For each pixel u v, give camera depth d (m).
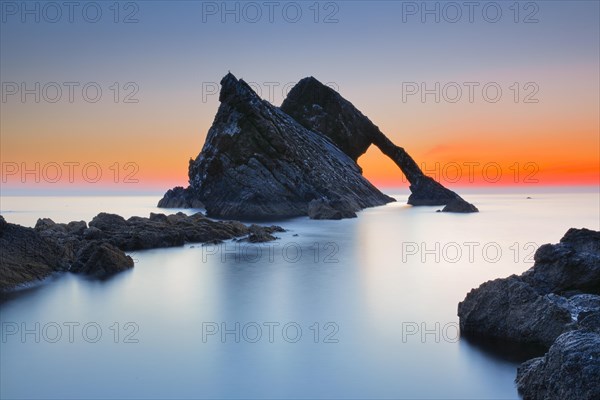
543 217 73.12
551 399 12.22
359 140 127.12
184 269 32.06
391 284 27.80
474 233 53.22
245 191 83.38
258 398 13.76
